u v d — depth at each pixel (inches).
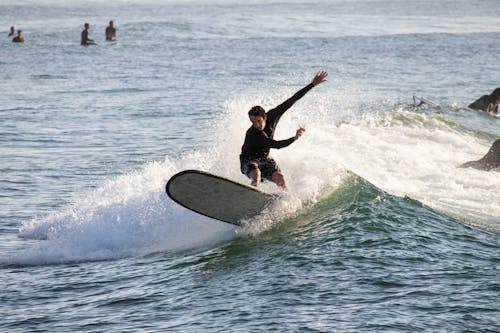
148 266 1206.3
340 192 1398.9
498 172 1910.7
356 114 2883.9
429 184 1733.5
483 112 3213.6
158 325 909.2
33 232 1510.8
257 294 987.9
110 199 1542.8
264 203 1296.8
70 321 962.1
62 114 3597.4
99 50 7746.1
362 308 909.8
